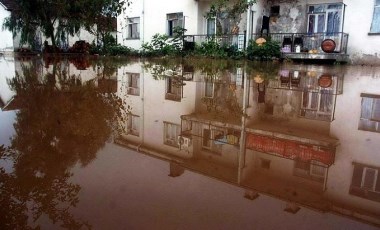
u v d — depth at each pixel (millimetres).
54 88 2883
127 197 733
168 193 770
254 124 1935
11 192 745
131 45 16234
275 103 2793
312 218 686
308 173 1063
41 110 1815
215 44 11898
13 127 1399
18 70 5129
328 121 2080
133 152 1129
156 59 11516
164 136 1485
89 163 976
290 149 1383
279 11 11648
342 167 1145
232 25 12422
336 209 754
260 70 6629
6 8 15570
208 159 1169
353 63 10180
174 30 13219
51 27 13969
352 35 10164
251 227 615
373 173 1089
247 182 919
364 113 2355
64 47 15820
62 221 603
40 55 13656
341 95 3207
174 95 3012
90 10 13695
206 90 3479
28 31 13836
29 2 13055
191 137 1543
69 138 1258
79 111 1859
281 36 11383
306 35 10586
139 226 591
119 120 1704
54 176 851
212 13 12539
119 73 5125
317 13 10922
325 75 5629
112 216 630
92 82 3545
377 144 1501
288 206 743
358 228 651
